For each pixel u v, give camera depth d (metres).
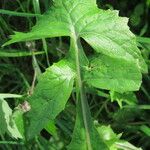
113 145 0.41
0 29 0.49
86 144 0.36
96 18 0.38
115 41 0.37
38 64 0.50
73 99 0.48
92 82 0.37
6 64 0.49
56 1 0.39
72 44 0.38
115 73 0.37
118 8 0.54
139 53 0.37
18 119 0.39
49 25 0.38
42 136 0.46
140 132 0.49
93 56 0.38
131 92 0.46
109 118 0.50
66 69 0.37
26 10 0.51
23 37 0.38
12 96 0.42
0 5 0.52
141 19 0.54
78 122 0.37
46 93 0.36
